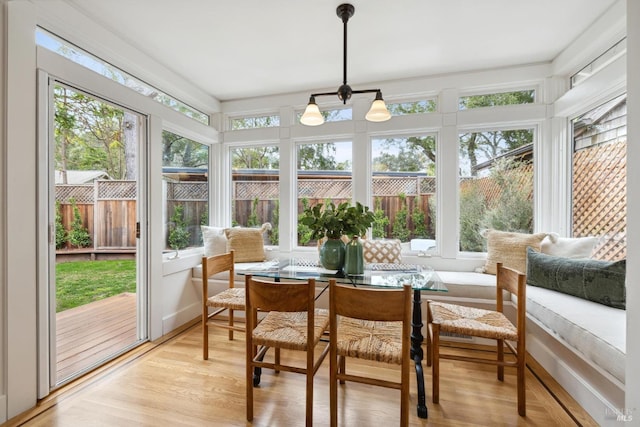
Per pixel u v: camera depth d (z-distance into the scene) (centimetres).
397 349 142
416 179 305
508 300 230
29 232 160
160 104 259
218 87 313
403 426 135
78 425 147
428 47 237
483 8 190
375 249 283
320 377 192
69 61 183
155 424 148
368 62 260
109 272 377
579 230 248
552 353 189
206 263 221
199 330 271
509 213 282
